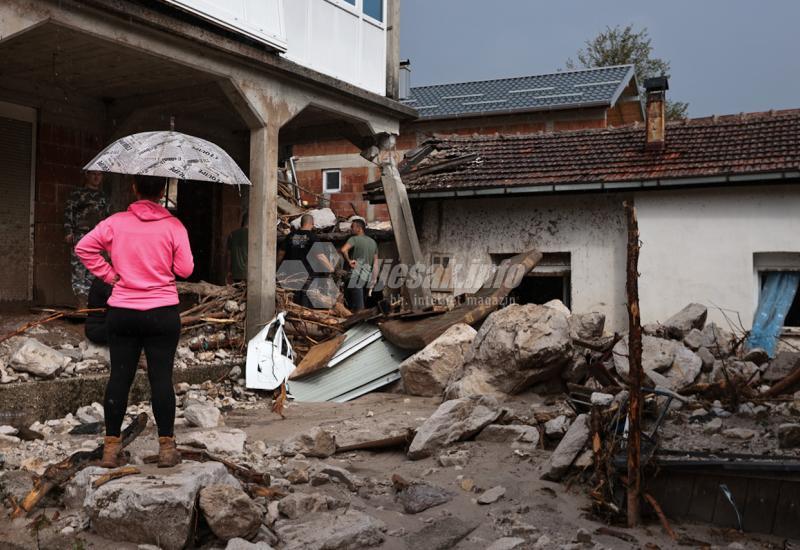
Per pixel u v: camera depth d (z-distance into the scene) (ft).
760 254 37.32
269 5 32.73
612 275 40.04
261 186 33.81
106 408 15.01
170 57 29.53
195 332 33.60
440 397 29.53
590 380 26.99
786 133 39.93
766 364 28.73
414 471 18.83
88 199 32.99
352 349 32.50
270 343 31.65
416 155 49.47
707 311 35.78
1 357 25.09
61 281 36.17
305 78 35.24
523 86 83.76
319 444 20.13
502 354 26.53
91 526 13.62
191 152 16.31
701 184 37.09
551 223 41.60
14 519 14.20
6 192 33.91
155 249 14.90
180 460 14.83
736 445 17.83
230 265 38.40
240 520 13.15
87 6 25.80
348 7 39.58
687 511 15.08
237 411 27.27
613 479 15.43
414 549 13.83
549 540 14.11
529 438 20.35
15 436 20.51
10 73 33.35
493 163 45.37
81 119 37.17
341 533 13.57
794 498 14.17
